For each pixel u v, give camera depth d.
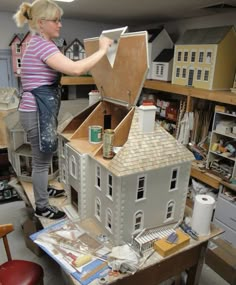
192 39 2.26
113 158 1.08
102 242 1.11
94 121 1.46
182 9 2.11
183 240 1.10
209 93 2.00
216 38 2.05
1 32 2.64
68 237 1.13
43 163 1.26
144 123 1.12
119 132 1.20
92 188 1.24
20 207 2.44
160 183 1.13
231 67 2.13
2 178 2.44
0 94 2.36
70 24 2.91
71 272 0.94
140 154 1.07
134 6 2.04
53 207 1.37
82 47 2.66
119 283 0.99
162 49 2.71
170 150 1.15
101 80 1.44
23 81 1.18
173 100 2.71
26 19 1.13
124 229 1.10
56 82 1.20
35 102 1.15
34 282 1.16
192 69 2.24
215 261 1.75
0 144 2.41
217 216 2.08
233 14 2.15
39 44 1.10
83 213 1.29
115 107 1.50
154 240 1.09
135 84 1.18
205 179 2.11
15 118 1.84
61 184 1.65
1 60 2.73
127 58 1.15
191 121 2.30
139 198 1.09
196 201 1.17
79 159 1.21
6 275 1.17
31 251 1.87
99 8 2.17
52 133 1.20
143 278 1.07
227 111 1.95
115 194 1.04
